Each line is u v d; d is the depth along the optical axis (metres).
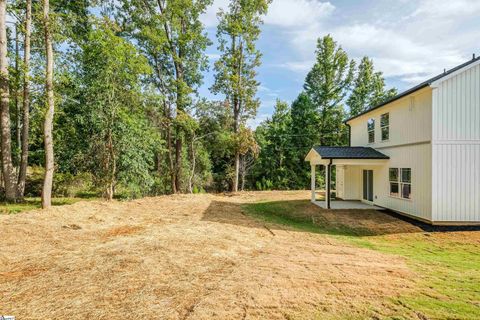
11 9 14.70
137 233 8.12
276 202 16.81
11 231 7.96
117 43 14.46
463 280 4.92
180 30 21.81
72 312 3.56
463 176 9.98
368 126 16.12
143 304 3.77
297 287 4.42
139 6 19.89
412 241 8.45
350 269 5.41
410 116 11.59
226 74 23.38
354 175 17.11
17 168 18.92
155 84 21.47
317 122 33.28
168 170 23.73
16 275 4.80
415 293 4.27
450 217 9.99
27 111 15.38
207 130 24.86
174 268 5.18
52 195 18.28
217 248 6.66
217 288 4.32
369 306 3.80
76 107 15.88
